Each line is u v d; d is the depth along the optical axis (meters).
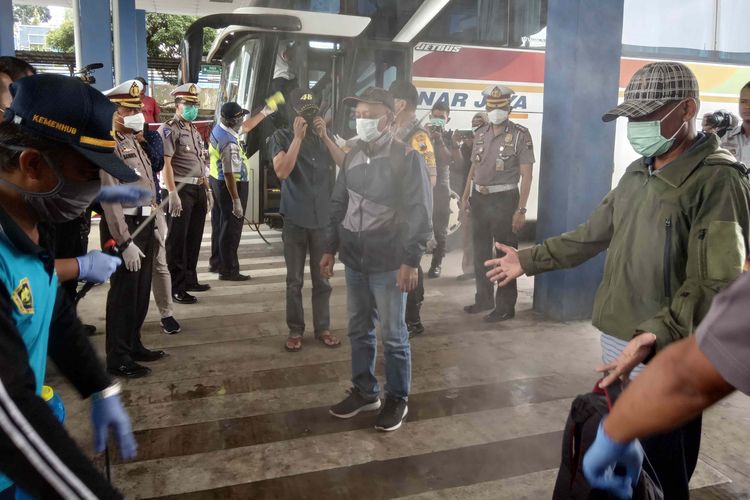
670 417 0.84
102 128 1.11
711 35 6.82
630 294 1.79
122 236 2.97
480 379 3.35
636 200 1.80
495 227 4.44
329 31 6.47
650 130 1.72
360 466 2.46
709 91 6.92
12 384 0.92
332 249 3.01
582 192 4.26
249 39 6.51
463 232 5.64
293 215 3.66
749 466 2.46
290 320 3.79
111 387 1.41
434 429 2.78
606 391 1.54
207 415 2.89
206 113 9.72
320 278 3.83
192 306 4.77
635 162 1.90
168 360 3.59
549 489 2.30
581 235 1.99
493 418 2.88
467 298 5.07
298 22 6.38
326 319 3.91
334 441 2.66
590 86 4.17
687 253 1.68
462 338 4.03
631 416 0.88
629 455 1.24
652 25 6.66
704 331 0.79
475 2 6.66
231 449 2.58
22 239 1.09
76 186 1.14
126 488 2.28
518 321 4.41
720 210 1.59
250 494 2.26
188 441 2.64
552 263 2.02
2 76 2.61
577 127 4.18
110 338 3.30
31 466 0.91
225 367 3.49
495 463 2.48
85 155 1.09
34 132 1.06
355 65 6.53
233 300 4.95
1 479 1.06
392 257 2.65
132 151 3.25
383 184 2.62
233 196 5.34
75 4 9.48
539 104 6.88
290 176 3.63
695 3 6.76
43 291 1.16
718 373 0.78
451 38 6.61
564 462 1.57
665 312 1.55
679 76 1.68
